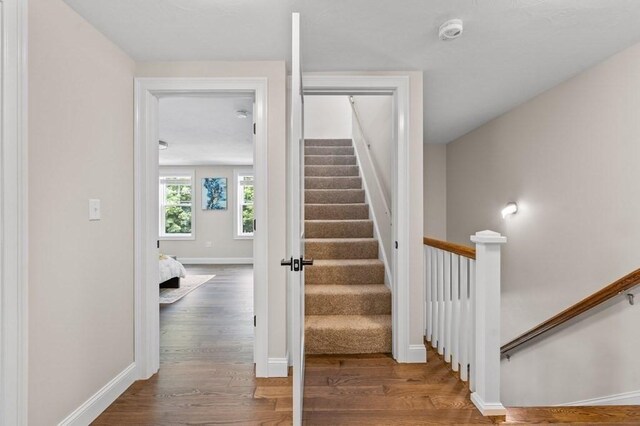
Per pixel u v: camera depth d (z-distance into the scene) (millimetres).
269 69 2189
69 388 1573
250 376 2195
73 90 1600
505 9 1598
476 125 3795
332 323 2537
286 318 2246
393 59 2145
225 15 1659
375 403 1843
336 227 3545
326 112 5824
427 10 1616
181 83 2172
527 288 2990
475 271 1854
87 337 1700
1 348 1253
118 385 1949
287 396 1954
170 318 3441
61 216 1521
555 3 1544
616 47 1975
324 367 2258
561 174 2557
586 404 2355
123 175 2033
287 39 1906
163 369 2295
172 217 7449
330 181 4289
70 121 1579
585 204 2326
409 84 2338
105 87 1856
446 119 3547
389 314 2730
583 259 2355
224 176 7418
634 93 1956
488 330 1710
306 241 3281
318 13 1644
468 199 4133
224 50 2037
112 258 1917
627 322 2053
